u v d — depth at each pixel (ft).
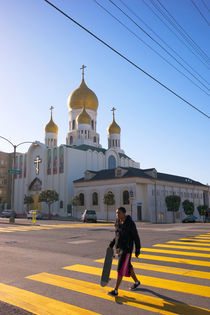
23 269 25.89
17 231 66.59
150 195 158.30
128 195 153.17
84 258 31.04
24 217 185.47
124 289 19.39
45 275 23.52
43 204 200.75
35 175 212.23
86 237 51.03
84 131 224.74
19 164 227.61
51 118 246.88
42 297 17.93
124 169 159.94
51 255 33.06
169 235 53.01
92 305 16.43
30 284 20.90
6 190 261.44
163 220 164.96
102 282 18.12
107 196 153.69
